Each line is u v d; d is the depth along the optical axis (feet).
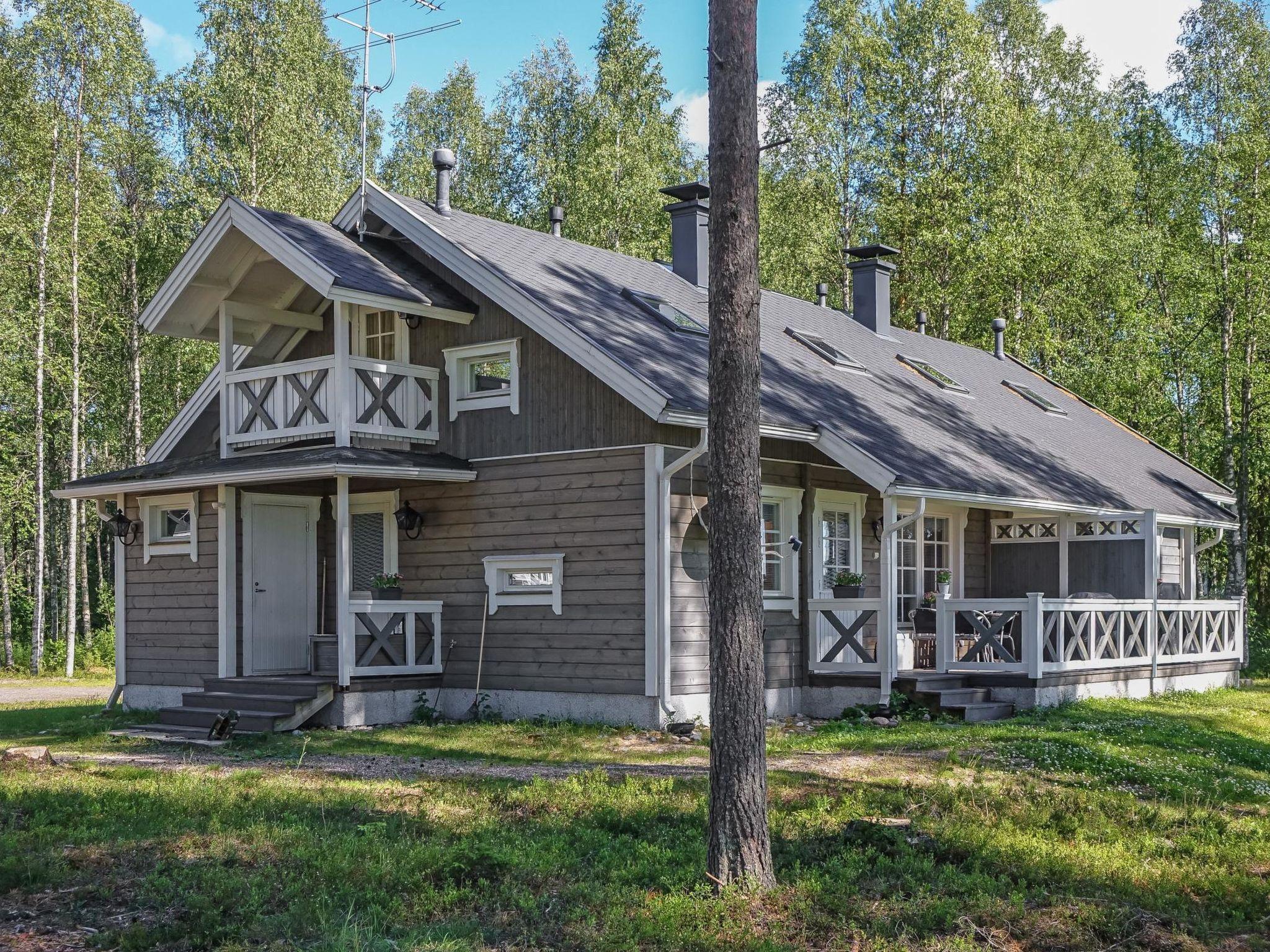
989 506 51.83
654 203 103.65
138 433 96.02
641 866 25.16
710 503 24.20
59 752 42.93
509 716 48.21
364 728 46.50
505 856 25.44
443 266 51.88
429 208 55.42
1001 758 37.47
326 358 48.57
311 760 39.14
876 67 99.45
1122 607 55.62
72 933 21.50
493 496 49.32
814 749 39.73
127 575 56.39
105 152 91.30
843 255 101.09
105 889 23.57
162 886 23.63
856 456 46.68
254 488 52.39
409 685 48.83
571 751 40.27
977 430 61.16
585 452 46.83
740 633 23.81
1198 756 40.29
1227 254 88.89
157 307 53.11
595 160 103.24
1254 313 87.10
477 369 51.37
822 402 51.93
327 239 51.13
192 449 58.90
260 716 45.60
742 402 24.06
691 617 45.98
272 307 54.95
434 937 21.04
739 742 23.72
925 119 96.27
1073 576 61.62
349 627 46.91
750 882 23.41
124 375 103.35
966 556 62.39
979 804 31.37
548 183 113.39
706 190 61.93
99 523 109.40
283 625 53.01
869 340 69.77
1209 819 31.04
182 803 30.83
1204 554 107.55
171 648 54.29
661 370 46.24
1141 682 57.47
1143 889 25.12
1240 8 92.43
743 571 23.85
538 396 48.26
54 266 89.92
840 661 52.26
